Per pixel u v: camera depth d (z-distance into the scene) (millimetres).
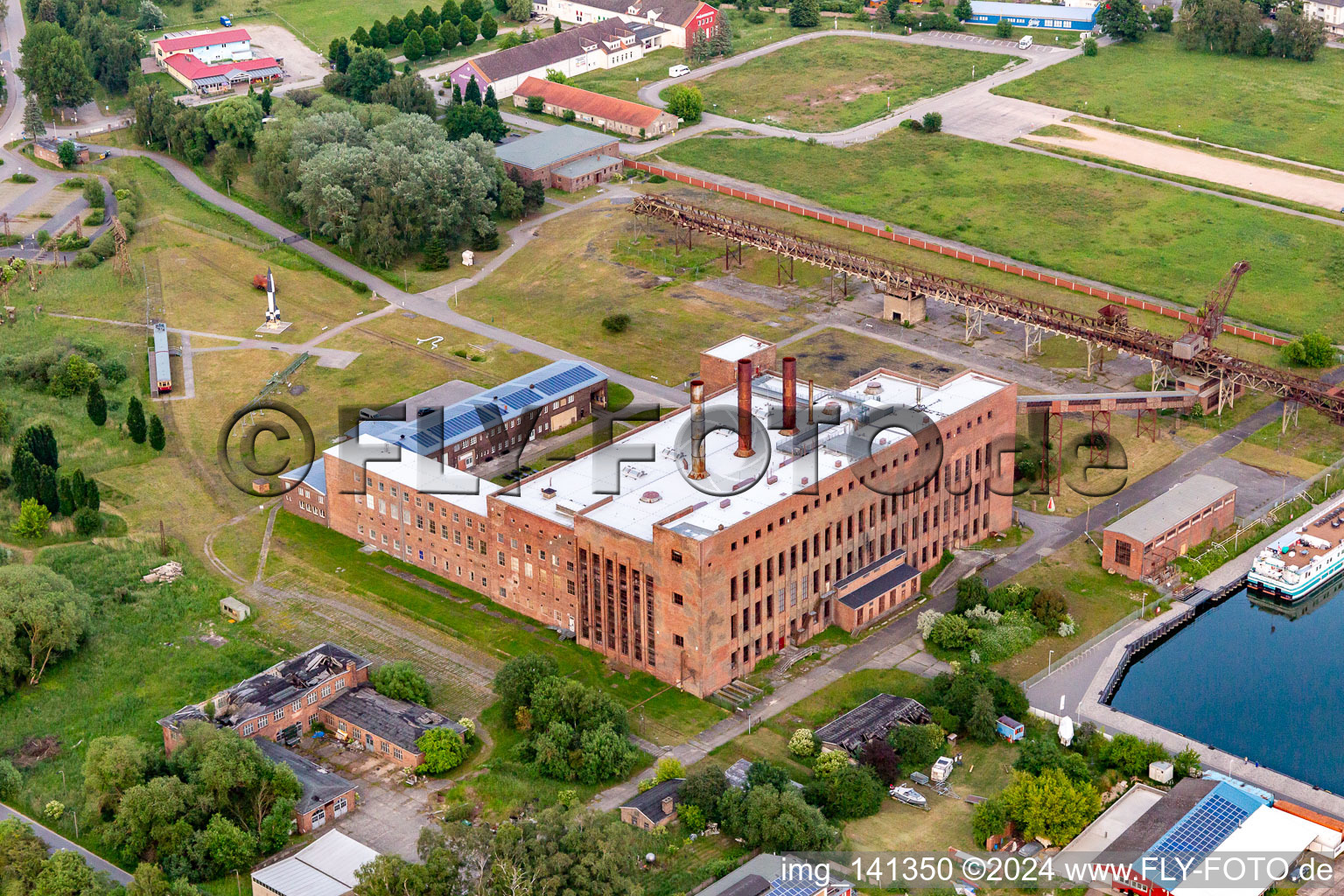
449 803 182125
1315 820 171500
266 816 175500
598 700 192500
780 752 190875
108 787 177250
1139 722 196375
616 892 160625
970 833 175750
